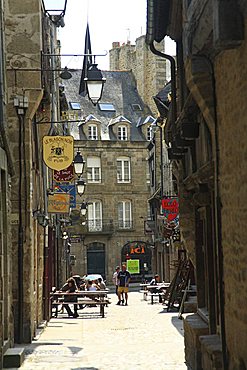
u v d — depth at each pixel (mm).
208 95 10383
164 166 45031
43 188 21547
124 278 34375
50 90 21797
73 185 27469
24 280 17297
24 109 17453
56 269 30797
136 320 24844
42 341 17969
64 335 19578
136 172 64062
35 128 19438
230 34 7902
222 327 10031
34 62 17578
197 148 13664
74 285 28047
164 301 32656
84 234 62125
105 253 63219
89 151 63156
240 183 8727
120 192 63500
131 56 70125
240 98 8547
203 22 9398
